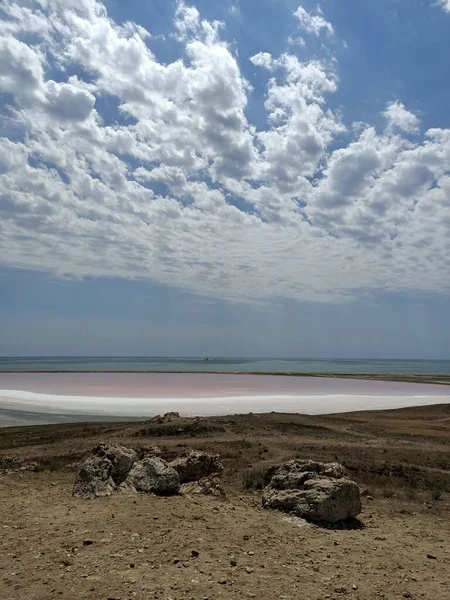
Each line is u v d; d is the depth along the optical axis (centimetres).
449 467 1986
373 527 1075
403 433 3222
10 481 1494
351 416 4466
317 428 3238
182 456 1462
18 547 778
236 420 3403
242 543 838
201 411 4806
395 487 1602
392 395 6919
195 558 746
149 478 1221
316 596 638
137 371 13400
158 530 872
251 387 7994
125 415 4475
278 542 862
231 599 606
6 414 4466
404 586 699
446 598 663
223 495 1259
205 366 19325
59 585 627
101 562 714
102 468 1218
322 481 1126
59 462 1933
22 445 2602
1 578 650
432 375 12738
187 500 1122
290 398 6197
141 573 676
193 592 621
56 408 4900
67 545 786
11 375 10838
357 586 683
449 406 5334
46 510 1022
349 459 2031
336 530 1005
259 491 1423
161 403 5397
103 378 9975
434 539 996
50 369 14612
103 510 1003
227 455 2106
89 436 2811
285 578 694
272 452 2181
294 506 1089
